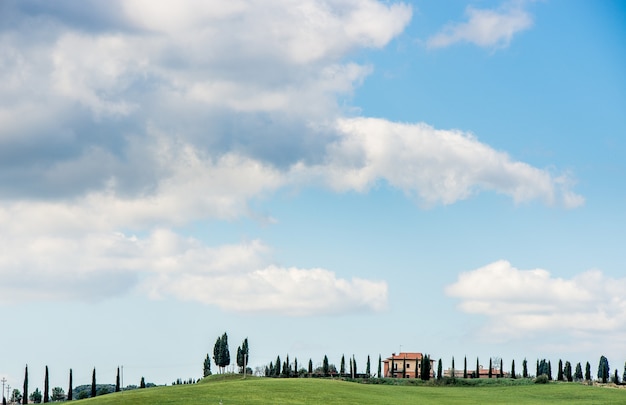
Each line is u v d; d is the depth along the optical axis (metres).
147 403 124.00
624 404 152.50
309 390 145.38
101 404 124.69
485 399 158.25
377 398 143.62
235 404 123.12
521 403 150.75
